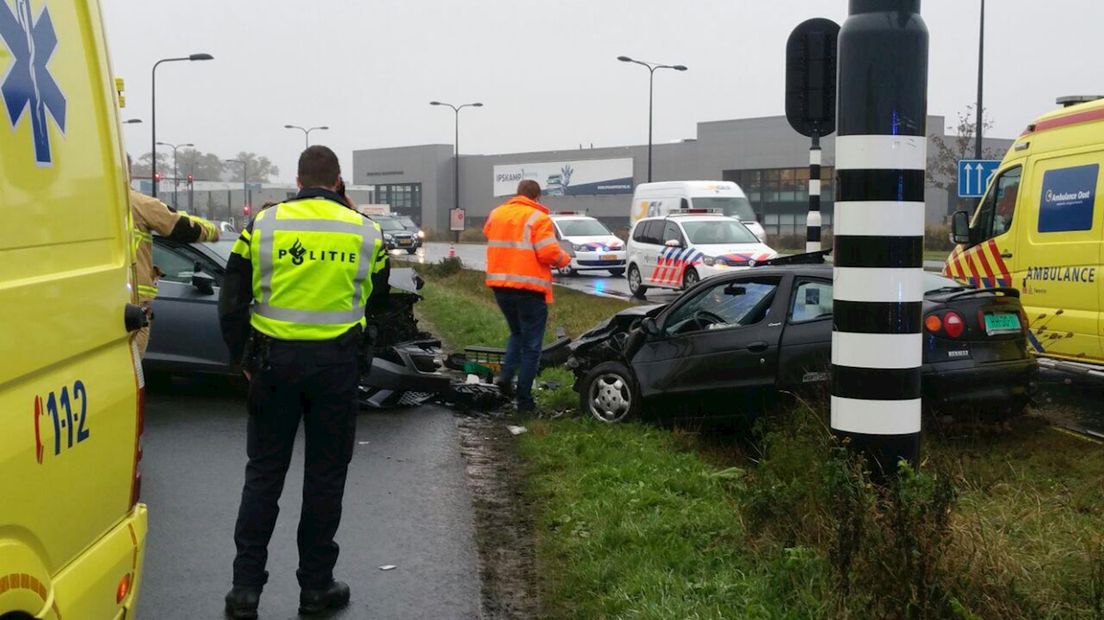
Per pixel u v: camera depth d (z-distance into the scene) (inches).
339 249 166.6
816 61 372.2
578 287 962.1
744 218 1053.2
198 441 293.4
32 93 98.7
